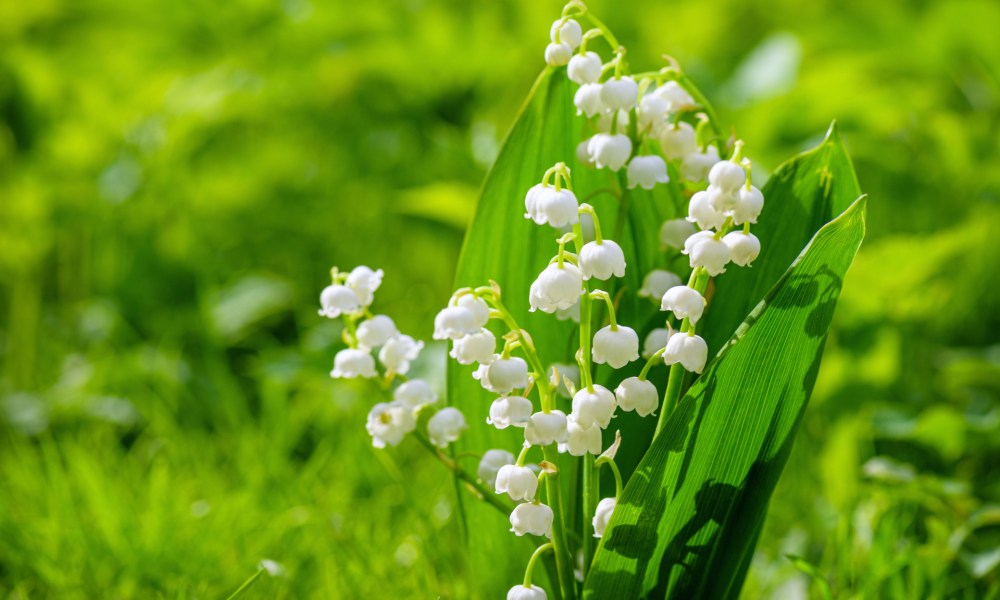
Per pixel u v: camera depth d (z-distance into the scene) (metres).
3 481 0.80
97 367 0.96
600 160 0.62
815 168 0.63
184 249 1.14
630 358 0.60
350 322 0.64
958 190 1.11
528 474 0.61
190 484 0.78
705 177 0.63
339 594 0.70
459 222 1.02
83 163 1.13
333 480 0.80
